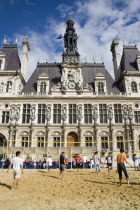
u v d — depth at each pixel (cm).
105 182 1781
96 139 4388
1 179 1961
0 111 4606
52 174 2414
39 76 4947
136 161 2834
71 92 4788
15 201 1170
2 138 4512
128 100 4728
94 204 1099
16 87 4803
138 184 1633
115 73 5862
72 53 5572
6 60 5312
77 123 4512
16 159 1579
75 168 3369
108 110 4647
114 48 6022
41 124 4488
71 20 6025
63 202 1148
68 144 4403
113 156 4231
